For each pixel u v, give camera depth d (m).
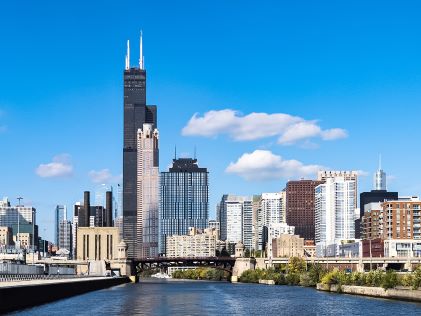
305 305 176.12
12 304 144.25
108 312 150.25
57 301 183.62
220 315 147.62
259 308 167.50
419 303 177.12
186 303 185.38
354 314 147.12
